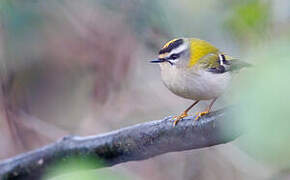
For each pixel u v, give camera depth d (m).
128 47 13.15
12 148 12.23
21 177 7.28
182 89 8.41
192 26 12.92
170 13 13.09
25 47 12.41
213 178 12.73
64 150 7.12
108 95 13.16
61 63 13.40
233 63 8.59
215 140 6.43
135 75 13.30
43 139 12.79
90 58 13.20
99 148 7.11
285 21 9.95
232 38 11.04
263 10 9.95
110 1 13.02
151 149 7.04
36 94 13.91
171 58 8.40
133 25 13.09
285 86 3.16
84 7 13.23
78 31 13.23
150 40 13.29
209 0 12.52
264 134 3.25
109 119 13.05
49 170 7.25
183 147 6.86
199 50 8.38
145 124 7.02
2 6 10.86
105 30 13.20
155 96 13.25
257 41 9.77
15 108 12.58
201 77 8.18
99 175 4.73
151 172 13.19
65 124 13.75
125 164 13.19
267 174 11.05
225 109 6.00
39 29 12.45
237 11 10.12
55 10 13.06
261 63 3.46
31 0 11.67
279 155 3.35
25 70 13.05
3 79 12.17
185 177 13.11
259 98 3.24
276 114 3.17
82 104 13.73
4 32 11.57
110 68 13.16
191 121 6.57
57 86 13.96
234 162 11.95
